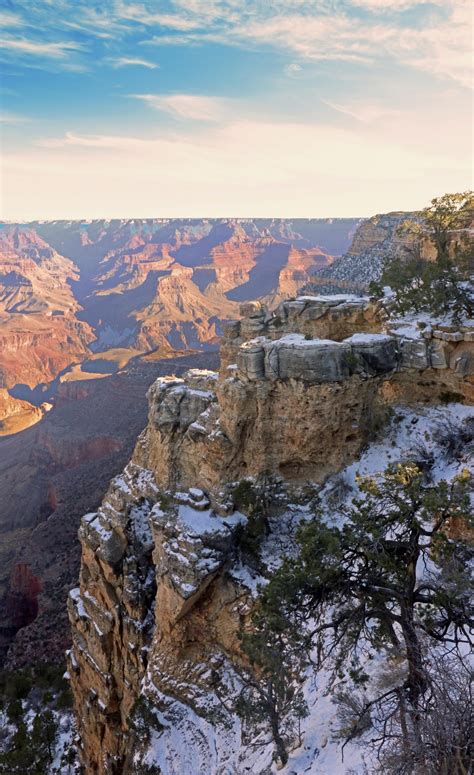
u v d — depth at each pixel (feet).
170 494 90.48
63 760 120.37
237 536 84.23
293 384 84.58
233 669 77.92
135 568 97.86
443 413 87.71
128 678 95.35
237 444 88.17
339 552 45.88
